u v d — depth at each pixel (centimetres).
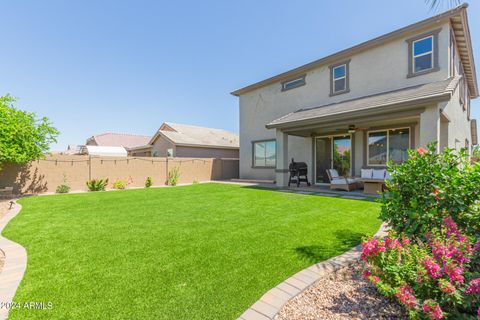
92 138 3173
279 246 418
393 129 1076
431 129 727
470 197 308
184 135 2281
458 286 207
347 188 1060
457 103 1016
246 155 1759
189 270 332
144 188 1380
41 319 233
